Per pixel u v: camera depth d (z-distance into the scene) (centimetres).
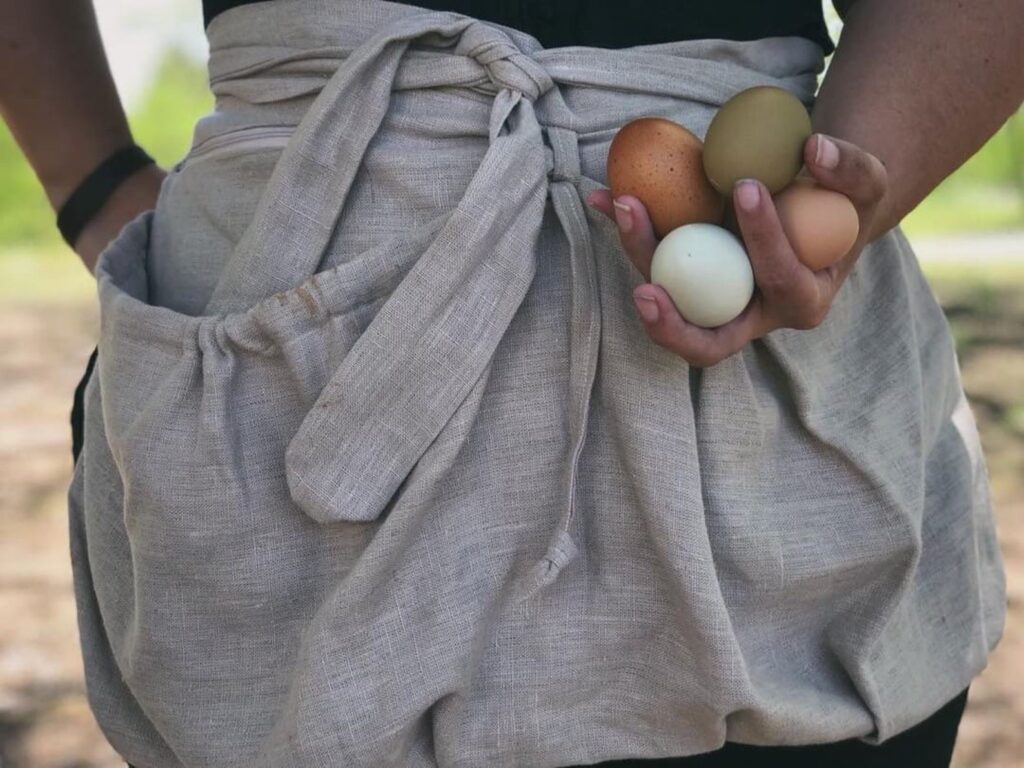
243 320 51
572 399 50
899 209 52
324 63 53
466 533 51
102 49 77
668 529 49
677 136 46
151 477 52
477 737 52
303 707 49
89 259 76
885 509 55
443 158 52
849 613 56
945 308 311
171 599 53
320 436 50
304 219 52
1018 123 524
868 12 53
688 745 53
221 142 56
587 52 52
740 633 54
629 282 50
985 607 64
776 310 46
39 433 240
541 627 52
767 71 56
